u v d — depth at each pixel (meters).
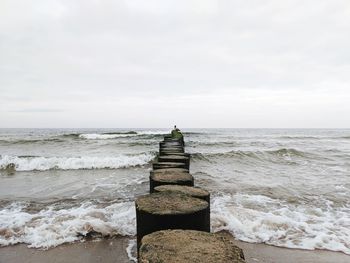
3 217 5.34
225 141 32.09
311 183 9.02
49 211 5.80
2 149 21.42
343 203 6.66
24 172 11.39
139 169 11.98
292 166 13.34
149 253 1.94
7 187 8.45
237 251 1.98
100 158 12.94
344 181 9.44
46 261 3.72
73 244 4.20
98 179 9.70
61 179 9.79
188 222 2.48
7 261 3.72
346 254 3.99
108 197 7.05
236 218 5.16
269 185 8.53
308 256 3.91
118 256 3.86
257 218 5.18
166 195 3.04
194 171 11.13
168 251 1.97
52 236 4.43
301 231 4.74
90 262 3.70
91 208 5.98
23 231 4.61
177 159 5.82
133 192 7.63
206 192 3.28
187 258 1.88
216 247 2.04
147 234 2.43
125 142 26.41
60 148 21.81
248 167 12.86
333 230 4.84
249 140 35.34
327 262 3.76
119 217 5.29
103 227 4.71
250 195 7.15
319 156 17.19
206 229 2.68
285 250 4.08
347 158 16.53
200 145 25.33
